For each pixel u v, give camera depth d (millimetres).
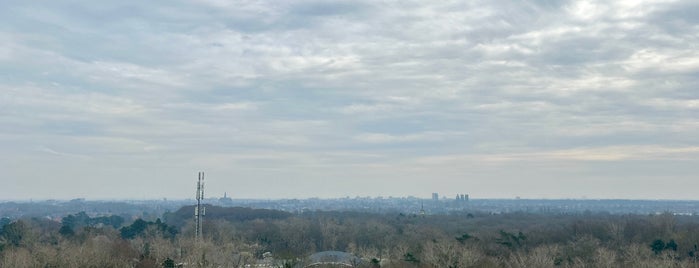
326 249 151500
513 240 140125
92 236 137250
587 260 116688
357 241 156250
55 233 154500
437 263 107688
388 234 162250
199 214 138250
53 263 99750
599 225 162375
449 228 187875
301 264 117625
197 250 106625
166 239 142375
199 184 138875
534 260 108812
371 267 111875
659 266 103938
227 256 108750
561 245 133625
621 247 127875
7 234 137250
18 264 96438
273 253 133500
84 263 100188
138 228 165125
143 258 110062
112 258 107062
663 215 193000
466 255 107500
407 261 113812
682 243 132750
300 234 160625
